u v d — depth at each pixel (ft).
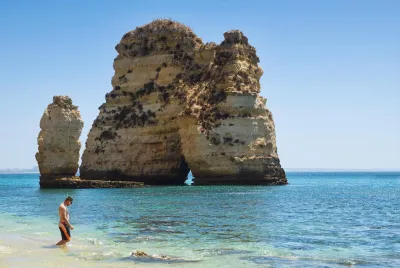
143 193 200.85
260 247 76.64
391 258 68.54
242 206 144.05
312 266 63.57
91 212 126.93
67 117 240.32
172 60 294.87
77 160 245.04
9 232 92.99
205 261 66.54
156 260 67.00
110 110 299.17
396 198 193.57
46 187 241.76
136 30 310.04
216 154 253.44
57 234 90.07
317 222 108.17
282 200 170.30
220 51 282.15
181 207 140.26
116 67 308.19
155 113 285.23
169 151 280.72
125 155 285.64
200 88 277.03
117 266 63.77
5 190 255.70
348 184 371.76
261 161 259.80
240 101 260.01
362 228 98.63
